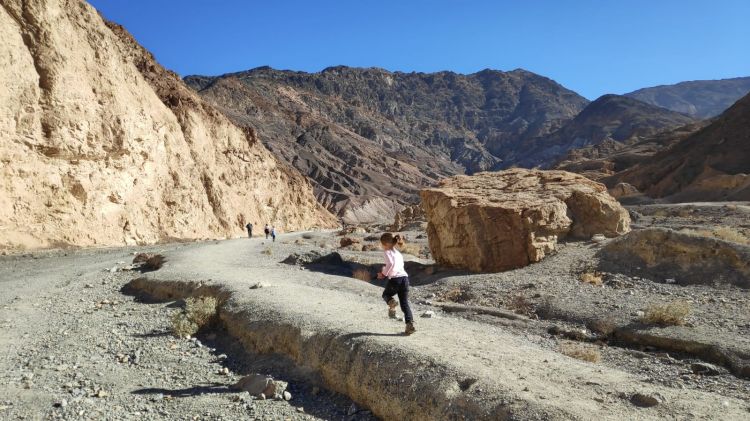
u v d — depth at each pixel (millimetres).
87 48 34438
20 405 6648
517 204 16438
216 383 7371
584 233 17297
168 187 45094
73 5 35125
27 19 29438
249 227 47406
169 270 15961
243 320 9383
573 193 17906
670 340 8594
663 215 40969
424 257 23688
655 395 5078
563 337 9641
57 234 29422
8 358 8797
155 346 9297
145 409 6480
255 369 7781
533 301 11797
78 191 31797
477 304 12289
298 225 90438
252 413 6273
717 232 14953
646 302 10758
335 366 6875
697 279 11883
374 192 189375
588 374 5926
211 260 19781
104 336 10078
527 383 5465
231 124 71250
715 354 7902
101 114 34250
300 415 6195
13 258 23141
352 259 22422
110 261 21875
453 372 5746
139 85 43781
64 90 30672
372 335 7191
